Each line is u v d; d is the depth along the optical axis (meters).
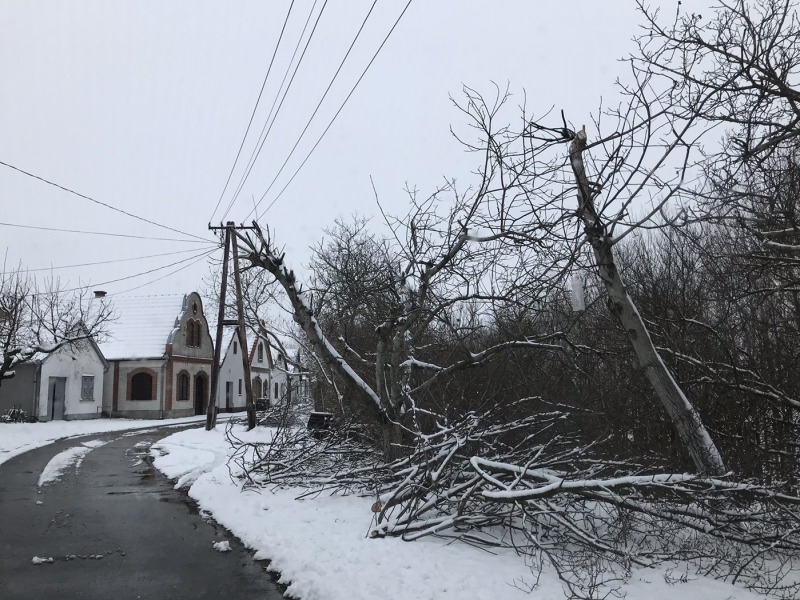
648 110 6.76
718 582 5.71
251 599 6.11
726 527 6.25
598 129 7.21
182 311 41.34
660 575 5.94
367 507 9.25
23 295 26.42
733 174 6.91
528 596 5.38
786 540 6.00
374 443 12.07
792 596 5.20
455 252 9.48
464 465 8.27
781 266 7.49
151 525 9.33
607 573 6.00
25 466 16.28
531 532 7.06
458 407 10.57
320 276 19.47
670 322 9.02
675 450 8.70
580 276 9.18
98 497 11.73
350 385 10.40
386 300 11.95
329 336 16.92
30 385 30.33
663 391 7.44
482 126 8.44
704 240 10.30
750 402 8.15
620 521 6.68
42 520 9.65
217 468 14.66
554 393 9.87
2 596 6.16
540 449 7.80
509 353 10.44
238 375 49.44
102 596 6.16
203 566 7.21
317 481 10.73
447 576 5.96
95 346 35.06
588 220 7.58
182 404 40.78
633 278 10.73
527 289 8.80
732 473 6.62
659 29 6.73
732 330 8.89
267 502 10.12
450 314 11.05
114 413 38.53
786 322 8.48
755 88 6.44
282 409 15.49
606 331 10.46
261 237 11.08
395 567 6.33
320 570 6.51
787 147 7.29
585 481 6.52
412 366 11.13
